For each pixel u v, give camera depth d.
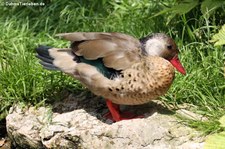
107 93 10.02
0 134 11.43
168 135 9.84
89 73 10.05
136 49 10.06
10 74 11.27
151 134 9.82
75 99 10.97
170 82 9.91
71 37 10.19
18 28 12.82
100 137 9.90
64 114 10.58
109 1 13.14
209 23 11.87
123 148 9.75
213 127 9.93
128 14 12.68
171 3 12.69
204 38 11.60
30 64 11.52
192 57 11.24
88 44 10.09
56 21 12.97
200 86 10.84
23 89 11.12
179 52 11.30
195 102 10.66
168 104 10.63
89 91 11.12
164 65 9.81
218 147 8.93
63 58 10.36
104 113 10.57
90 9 12.92
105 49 9.98
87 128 10.15
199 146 9.66
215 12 11.91
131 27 12.27
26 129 10.62
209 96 10.65
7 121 10.91
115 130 9.88
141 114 10.43
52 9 13.12
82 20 12.78
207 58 11.11
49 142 10.26
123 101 10.02
